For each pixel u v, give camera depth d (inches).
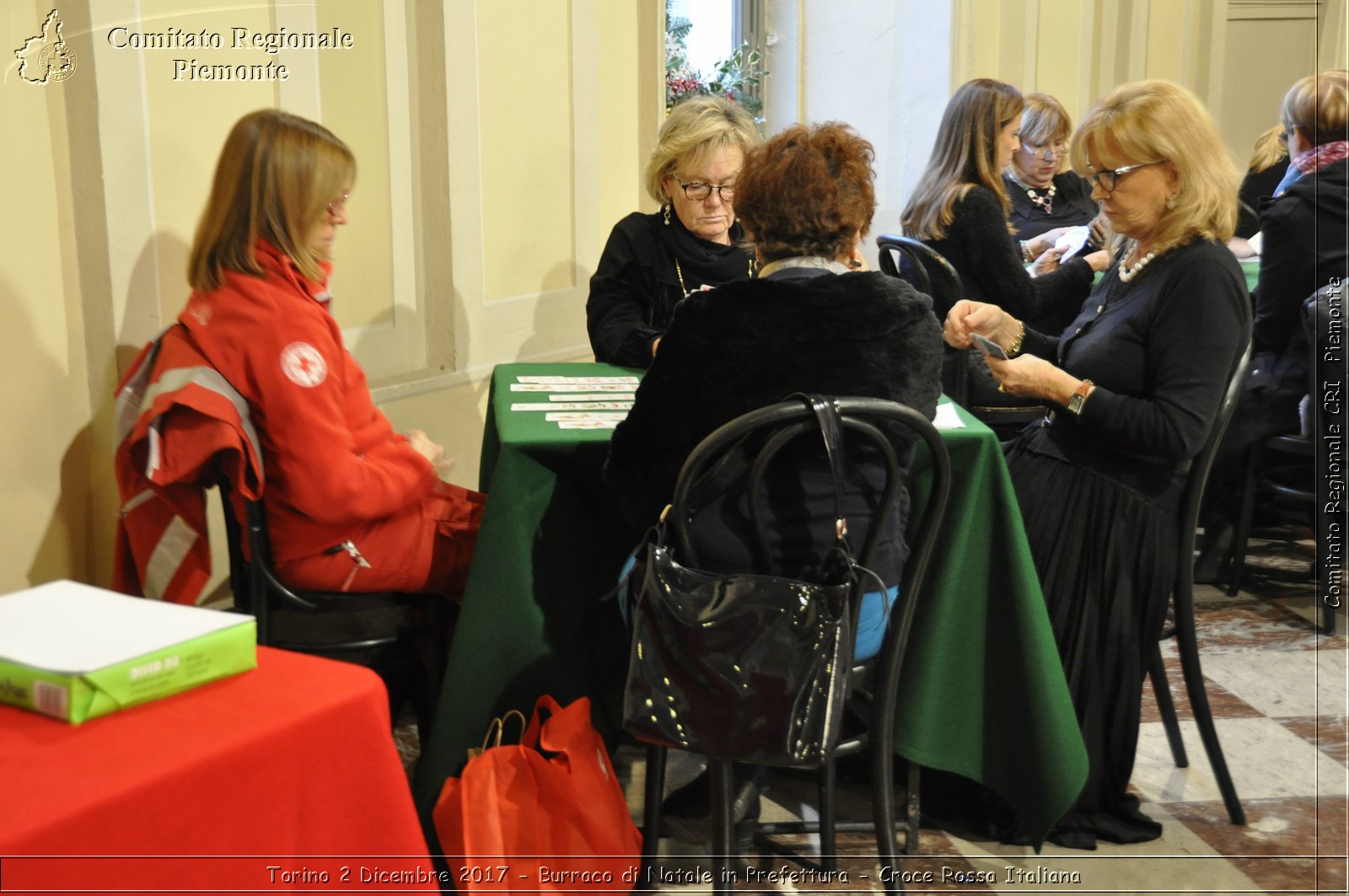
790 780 90.5
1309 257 123.0
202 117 92.2
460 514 82.6
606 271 105.0
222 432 70.5
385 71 110.5
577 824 69.1
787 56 211.0
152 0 86.8
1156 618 82.9
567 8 127.6
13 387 80.2
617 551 78.8
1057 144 165.2
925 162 209.0
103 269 85.4
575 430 76.7
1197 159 78.0
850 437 63.6
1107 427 78.8
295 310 72.8
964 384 116.0
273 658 47.3
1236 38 269.6
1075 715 78.6
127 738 40.2
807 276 64.7
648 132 146.5
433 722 76.2
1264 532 151.2
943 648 77.0
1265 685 108.7
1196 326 77.4
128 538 78.7
